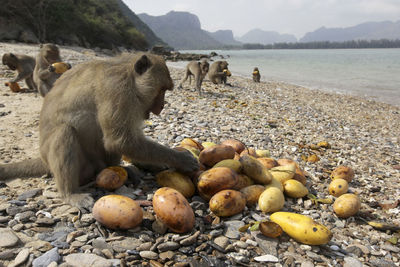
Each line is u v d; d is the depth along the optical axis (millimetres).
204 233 709
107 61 837
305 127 2035
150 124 1595
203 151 930
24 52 5250
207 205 822
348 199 864
